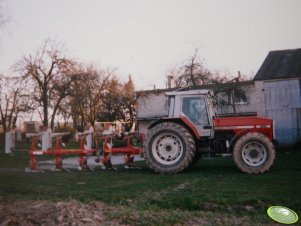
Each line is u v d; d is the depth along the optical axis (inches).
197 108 366.0
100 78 1138.7
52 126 1106.1
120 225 165.2
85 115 1118.4
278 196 209.8
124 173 358.3
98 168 417.4
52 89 1091.3
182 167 340.2
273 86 761.0
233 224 164.9
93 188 258.2
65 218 174.9
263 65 816.3
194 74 812.0
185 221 169.6
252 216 178.2
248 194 218.8
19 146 1176.2
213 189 238.7
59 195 230.2
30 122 1573.6
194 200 202.5
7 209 191.5
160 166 344.8
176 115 367.9
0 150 944.3
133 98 1234.6
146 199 210.7
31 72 1087.0
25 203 205.6
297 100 741.3
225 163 435.5
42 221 171.0
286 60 807.1
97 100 1118.4
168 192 231.3
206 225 162.6
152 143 352.5
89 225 165.0
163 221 168.6
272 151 323.6
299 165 377.4
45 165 496.4
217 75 809.5
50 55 1106.1
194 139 361.4
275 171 334.6
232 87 751.7
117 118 1269.7
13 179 318.0
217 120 358.6
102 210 189.5
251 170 323.3
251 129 348.5
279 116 754.2
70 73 1109.1
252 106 916.6
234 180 282.8
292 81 746.8
